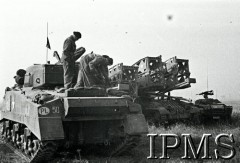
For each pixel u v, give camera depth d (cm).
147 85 2125
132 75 2086
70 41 1205
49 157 1059
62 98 1055
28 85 1416
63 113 1041
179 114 2114
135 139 1139
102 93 1152
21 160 1145
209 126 2092
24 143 1168
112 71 2119
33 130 1030
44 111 1018
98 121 1170
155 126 2011
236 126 2095
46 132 987
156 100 2289
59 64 1370
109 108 1080
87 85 1180
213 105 2184
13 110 1313
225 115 2208
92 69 1171
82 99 1045
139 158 1148
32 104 1061
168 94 2338
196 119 2138
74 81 1240
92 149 1302
